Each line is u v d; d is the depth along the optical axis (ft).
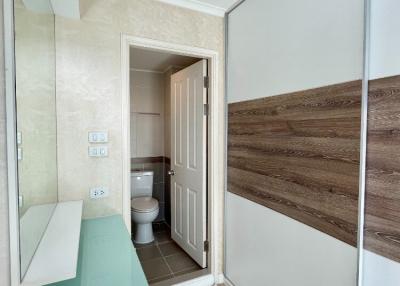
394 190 3.29
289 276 4.99
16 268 2.54
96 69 5.32
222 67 7.01
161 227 11.25
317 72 4.29
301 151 4.65
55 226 3.93
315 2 4.30
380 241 3.47
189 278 7.09
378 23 3.42
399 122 3.23
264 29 5.50
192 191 8.20
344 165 3.88
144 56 9.20
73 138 5.15
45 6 4.06
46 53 4.16
